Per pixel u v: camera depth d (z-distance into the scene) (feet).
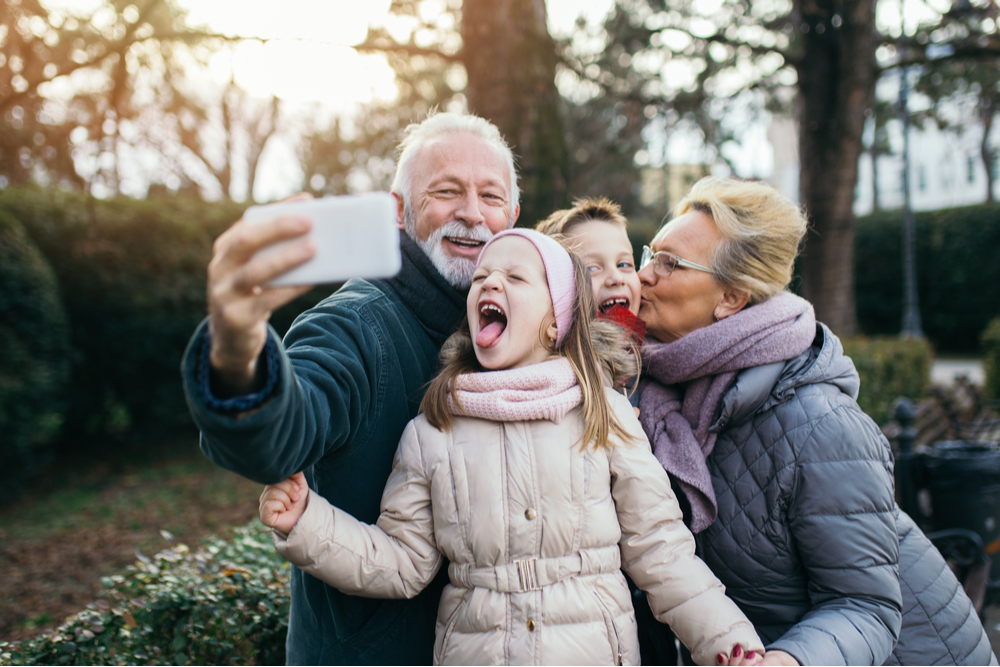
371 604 4.50
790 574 4.75
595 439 4.32
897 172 94.02
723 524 4.89
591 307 4.90
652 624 5.34
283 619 7.39
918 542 5.35
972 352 60.44
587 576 4.13
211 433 2.89
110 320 27.68
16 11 14.47
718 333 4.89
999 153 67.56
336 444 4.16
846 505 4.42
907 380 25.48
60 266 26.53
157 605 7.41
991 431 16.98
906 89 35.65
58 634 7.23
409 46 14.48
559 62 17.48
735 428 4.95
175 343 29.45
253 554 9.02
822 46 22.20
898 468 11.41
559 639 3.93
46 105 20.10
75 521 20.15
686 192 5.93
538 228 6.56
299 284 2.62
